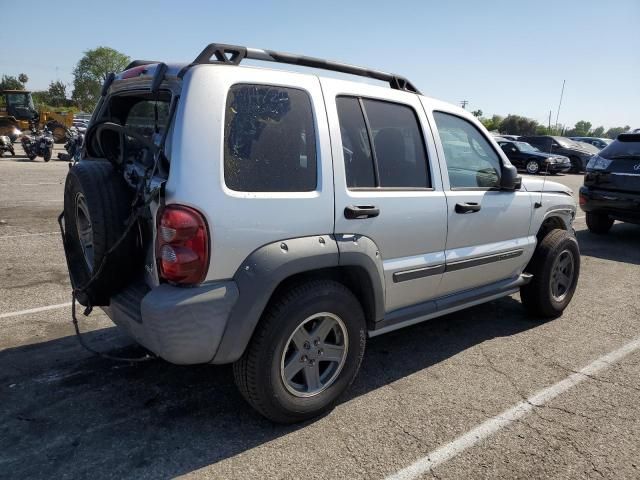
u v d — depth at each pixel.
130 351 3.79
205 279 2.46
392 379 3.50
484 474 2.56
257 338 2.65
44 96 99.06
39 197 10.56
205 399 3.16
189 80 2.47
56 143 29.50
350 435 2.84
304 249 2.69
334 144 2.88
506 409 3.15
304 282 2.81
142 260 2.86
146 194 2.65
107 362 3.60
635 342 4.25
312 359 2.91
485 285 4.13
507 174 3.94
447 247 3.60
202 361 2.57
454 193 3.60
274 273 2.58
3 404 3.04
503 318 4.76
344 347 3.03
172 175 2.41
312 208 2.74
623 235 9.05
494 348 4.06
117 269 2.78
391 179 3.23
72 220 3.27
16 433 2.76
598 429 2.96
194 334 2.47
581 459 2.70
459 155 3.77
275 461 2.60
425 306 3.62
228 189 2.48
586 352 4.03
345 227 2.90
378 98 3.24
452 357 3.88
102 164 2.98
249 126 2.60
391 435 2.85
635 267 6.79
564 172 22.28
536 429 2.95
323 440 2.79
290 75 2.81
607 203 7.95
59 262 5.97
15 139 24.25
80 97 100.00
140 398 3.15
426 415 3.06
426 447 2.76
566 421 3.04
